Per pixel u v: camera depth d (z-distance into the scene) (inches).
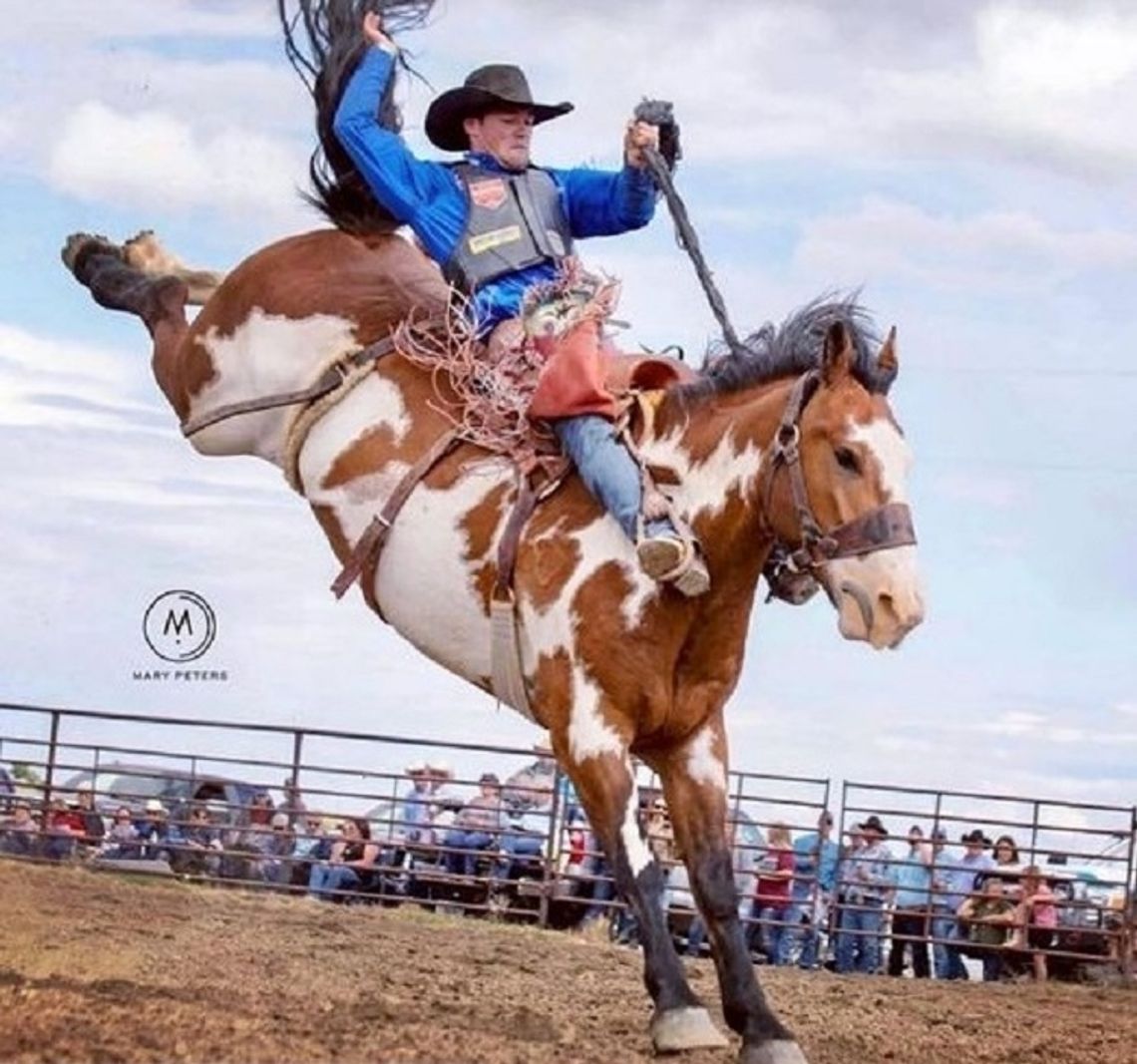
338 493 335.6
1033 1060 328.2
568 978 387.5
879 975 497.4
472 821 606.2
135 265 390.9
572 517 304.3
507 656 309.7
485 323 330.0
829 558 283.7
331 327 346.0
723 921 297.7
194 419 366.6
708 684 303.0
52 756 625.3
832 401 285.6
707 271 319.9
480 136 339.6
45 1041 260.5
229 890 524.4
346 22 351.3
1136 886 565.6
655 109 332.5
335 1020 297.0
